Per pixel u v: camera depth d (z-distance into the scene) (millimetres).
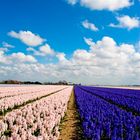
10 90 45594
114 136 11305
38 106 20578
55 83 194875
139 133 12555
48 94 44469
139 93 48625
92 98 33906
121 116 16547
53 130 13461
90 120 15203
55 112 17844
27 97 28906
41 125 12836
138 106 23938
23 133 10570
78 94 42906
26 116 15336
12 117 14000
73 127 15539
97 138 10883
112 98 34656
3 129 11891
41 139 9898
